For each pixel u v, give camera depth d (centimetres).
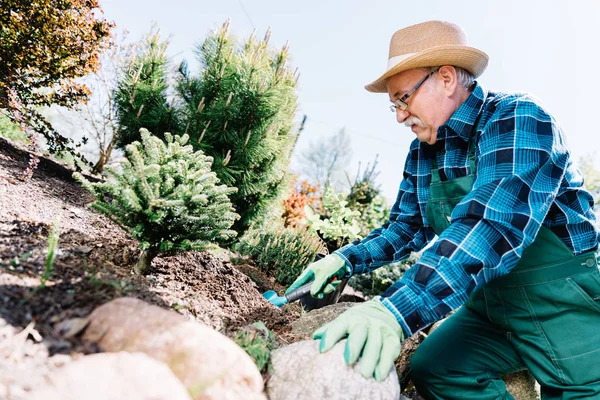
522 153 123
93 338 80
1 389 59
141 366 70
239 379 84
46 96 294
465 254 111
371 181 552
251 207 297
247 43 304
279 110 293
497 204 116
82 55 300
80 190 246
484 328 171
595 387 132
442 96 147
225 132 274
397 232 190
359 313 110
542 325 138
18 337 73
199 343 82
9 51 265
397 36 156
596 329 133
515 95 142
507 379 209
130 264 144
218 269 181
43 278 92
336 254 172
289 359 107
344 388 95
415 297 111
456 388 166
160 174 130
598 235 144
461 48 137
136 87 273
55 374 65
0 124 331
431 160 179
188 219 126
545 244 136
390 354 101
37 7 263
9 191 176
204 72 293
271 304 173
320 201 505
